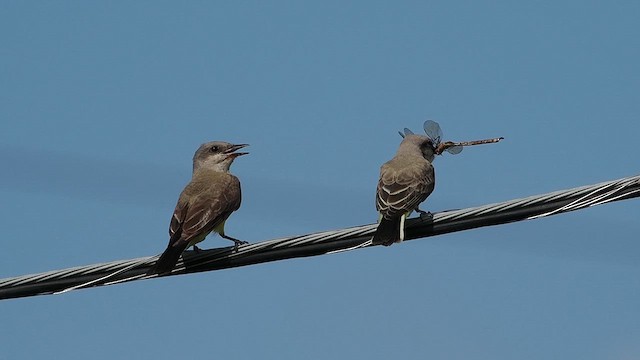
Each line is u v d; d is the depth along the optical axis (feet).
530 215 39.91
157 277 42.24
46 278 40.45
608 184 38.73
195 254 42.22
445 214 41.29
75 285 41.19
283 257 41.88
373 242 41.32
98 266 40.91
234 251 41.88
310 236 41.29
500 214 40.37
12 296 40.78
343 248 41.81
